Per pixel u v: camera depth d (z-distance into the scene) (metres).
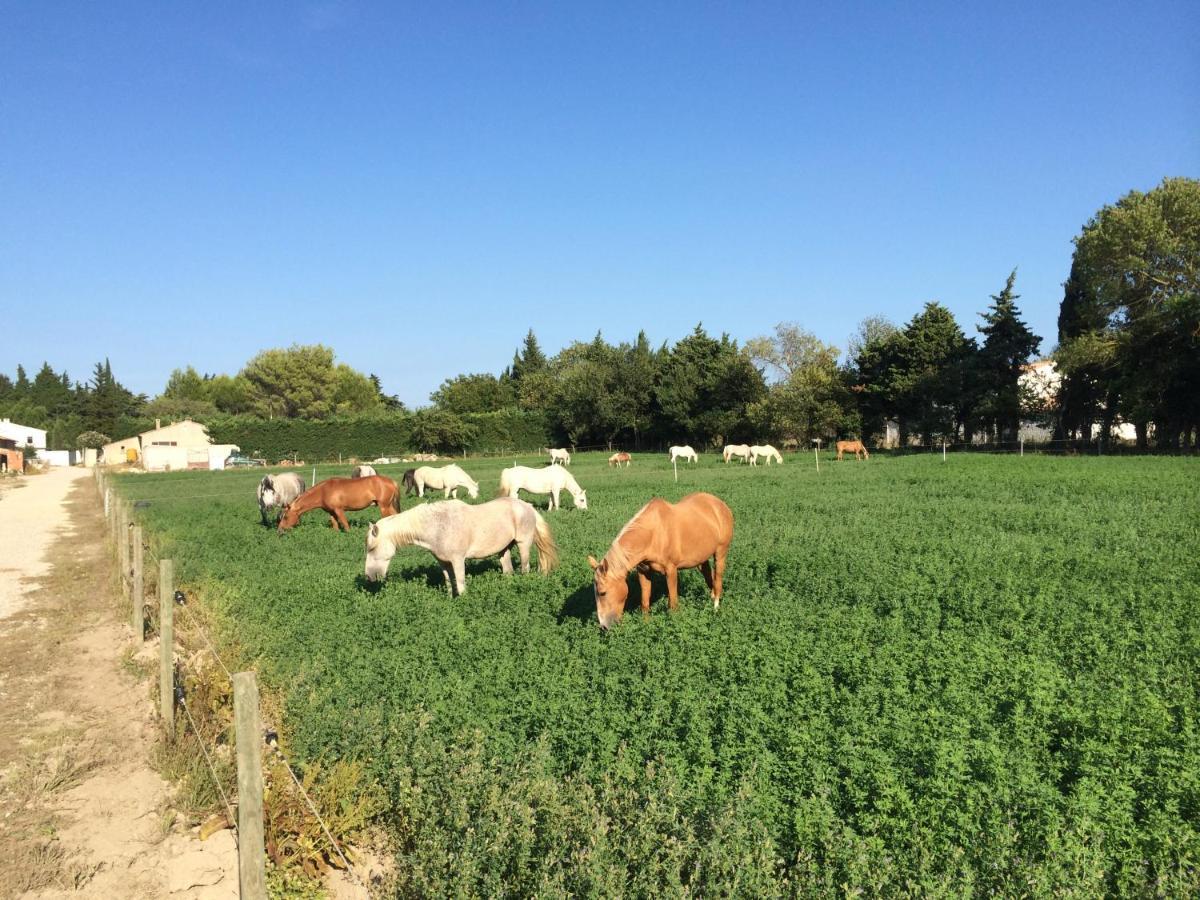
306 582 14.57
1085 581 12.20
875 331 73.25
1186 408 47.19
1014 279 58.56
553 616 11.60
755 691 7.80
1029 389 58.75
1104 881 4.79
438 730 7.42
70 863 6.11
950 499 24.55
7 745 8.34
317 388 114.81
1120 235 46.19
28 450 90.25
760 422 66.88
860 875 4.82
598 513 23.86
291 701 8.28
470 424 82.62
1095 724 6.70
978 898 4.62
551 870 5.09
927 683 8.12
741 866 4.81
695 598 12.27
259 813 4.95
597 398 78.06
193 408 112.81
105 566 19.61
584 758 6.73
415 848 5.84
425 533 13.27
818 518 20.95
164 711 8.60
